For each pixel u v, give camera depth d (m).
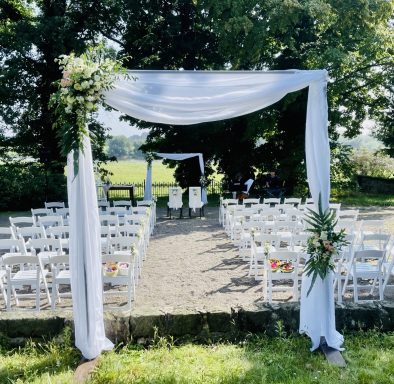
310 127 5.53
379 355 4.96
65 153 4.81
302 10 19.19
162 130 25.64
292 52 22.08
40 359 5.00
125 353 5.14
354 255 6.71
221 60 24.95
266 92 5.32
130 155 89.81
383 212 17.25
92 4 23.27
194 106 5.30
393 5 19.73
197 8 20.98
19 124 24.02
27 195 20.19
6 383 4.51
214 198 23.89
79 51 21.58
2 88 21.47
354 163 26.30
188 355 5.04
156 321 5.42
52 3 23.20
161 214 17.86
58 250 7.68
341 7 19.39
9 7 24.70
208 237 12.55
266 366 4.75
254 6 19.17
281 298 7.25
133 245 6.70
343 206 19.45
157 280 8.34
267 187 23.20
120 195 27.06
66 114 4.89
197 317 5.46
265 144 25.06
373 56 21.64
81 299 4.99
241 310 5.53
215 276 8.56
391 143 27.12
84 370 4.66
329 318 5.26
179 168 26.22
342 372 4.60
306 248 5.79
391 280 8.41
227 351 5.11
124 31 25.20
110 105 5.23
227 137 24.92
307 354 5.09
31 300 7.42
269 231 11.48
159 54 24.30
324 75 5.42
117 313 5.49
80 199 5.04
